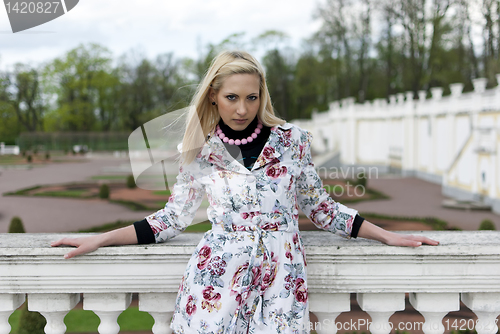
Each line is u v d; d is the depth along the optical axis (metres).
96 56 47.03
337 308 1.88
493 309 1.85
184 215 1.76
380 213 14.21
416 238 1.78
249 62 1.61
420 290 1.81
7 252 1.76
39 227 12.07
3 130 49.16
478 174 16.44
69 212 14.61
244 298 1.56
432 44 31.20
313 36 38.66
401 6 32.09
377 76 39.62
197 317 1.58
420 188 21.33
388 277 1.80
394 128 28.89
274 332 1.56
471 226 12.00
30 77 46.19
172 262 1.79
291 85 45.91
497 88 15.49
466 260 1.78
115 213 14.29
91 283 1.80
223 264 1.58
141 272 1.80
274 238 1.60
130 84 47.53
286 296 1.58
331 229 1.79
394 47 34.47
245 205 1.60
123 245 1.81
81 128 49.91
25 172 29.53
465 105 19.42
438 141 23.30
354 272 1.81
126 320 6.10
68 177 26.28
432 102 23.92
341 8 35.72
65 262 1.78
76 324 5.98
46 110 49.38
